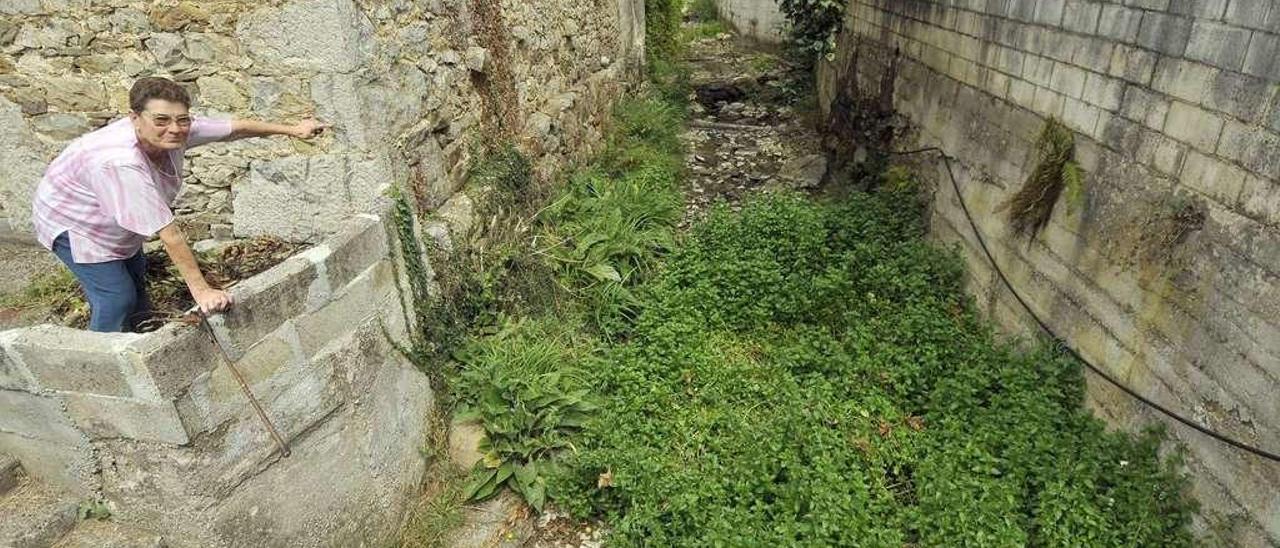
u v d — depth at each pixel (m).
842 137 9.15
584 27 8.58
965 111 5.95
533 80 6.77
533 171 6.29
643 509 3.64
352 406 3.68
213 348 2.91
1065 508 3.39
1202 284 3.31
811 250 5.88
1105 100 4.04
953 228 6.03
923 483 3.70
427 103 4.70
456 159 5.13
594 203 6.54
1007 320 5.07
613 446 4.04
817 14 10.12
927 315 5.00
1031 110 4.86
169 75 4.04
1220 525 3.18
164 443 2.88
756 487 3.66
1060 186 4.45
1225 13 3.15
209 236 4.49
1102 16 4.04
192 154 4.23
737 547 3.28
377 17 4.12
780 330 5.22
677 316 5.15
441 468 4.25
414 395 4.20
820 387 4.46
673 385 4.52
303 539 3.43
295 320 3.28
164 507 3.04
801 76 12.14
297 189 4.24
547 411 4.29
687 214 7.80
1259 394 2.98
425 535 3.91
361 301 3.73
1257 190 3.01
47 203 3.00
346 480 3.66
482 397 4.38
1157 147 3.63
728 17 17.81
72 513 3.15
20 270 4.49
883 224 6.48
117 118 4.18
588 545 3.82
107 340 2.75
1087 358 4.17
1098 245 4.06
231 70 4.00
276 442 3.23
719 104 12.12
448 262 4.62
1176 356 3.46
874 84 8.44
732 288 5.42
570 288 5.54
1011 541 3.25
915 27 7.20
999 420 4.02
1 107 4.27
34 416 3.01
